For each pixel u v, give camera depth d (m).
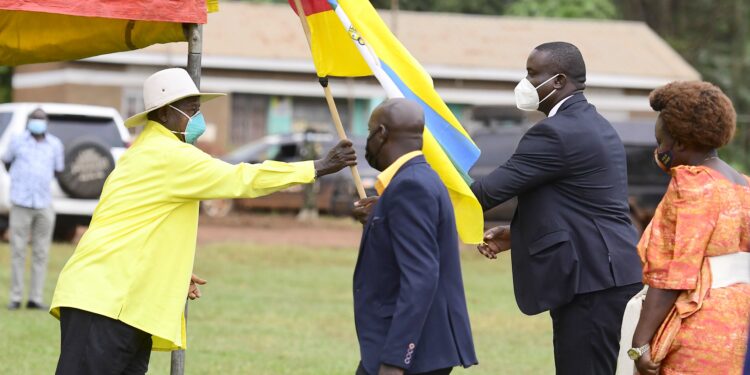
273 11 42.66
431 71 41.84
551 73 7.28
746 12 51.16
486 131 23.38
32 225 14.98
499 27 45.25
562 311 7.20
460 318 5.95
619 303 7.06
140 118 7.12
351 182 29.89
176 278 6.95
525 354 12.70
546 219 7.18
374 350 5.83
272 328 14.03
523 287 7.33
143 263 6.85
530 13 51.56
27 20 8.15
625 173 7.41
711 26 51.41
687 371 5.74
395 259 5.87
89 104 38.22
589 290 7.04
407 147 6.02
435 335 5.85
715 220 5.72
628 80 43.69
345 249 24.03
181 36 7.79
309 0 7.75
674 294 5.78
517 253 7.37
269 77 40.09
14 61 8.38
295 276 19.59
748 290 5.76
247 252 22.39
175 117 7.09
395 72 7.50
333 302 16.61
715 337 5.68
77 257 6.90
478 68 42.19
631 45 45.75
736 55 49.72
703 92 5.93
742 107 48.72
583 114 7.26
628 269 7.07
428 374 5.83
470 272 21.02
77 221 21.48
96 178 21.25
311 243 25.02
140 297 6.84
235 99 39.88
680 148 6.03
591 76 43.38
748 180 6.01
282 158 31.20
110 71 38.34
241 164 6.91
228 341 12.91
